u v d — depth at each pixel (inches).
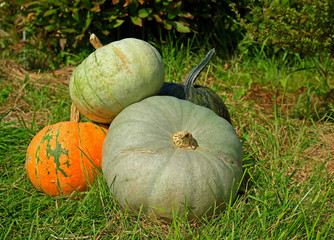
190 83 74.1
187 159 60.4
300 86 100.9
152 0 97.8
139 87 64.6
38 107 86.0
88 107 65.5
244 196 64.4
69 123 66.7
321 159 75.1
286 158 72.2
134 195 60.6
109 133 63.8
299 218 59.7
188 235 60.7
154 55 65.9
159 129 62.2
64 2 96.7
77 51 108.7
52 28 100.5
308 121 85.2
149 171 60.1
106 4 101.7
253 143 76.0
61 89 92.7
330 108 87.1
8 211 63.5
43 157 64.9
